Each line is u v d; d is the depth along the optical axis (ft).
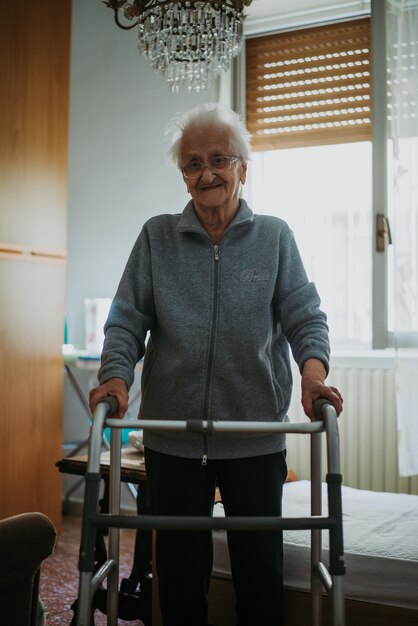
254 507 5.19
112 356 5.05
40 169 10.29
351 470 10.37
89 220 12.60
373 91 9.96
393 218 9.61
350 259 11.25
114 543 5.08
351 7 11.04
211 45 7.74
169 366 5.23
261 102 11.79
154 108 12.05
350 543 6.01
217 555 6.33
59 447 10.78
